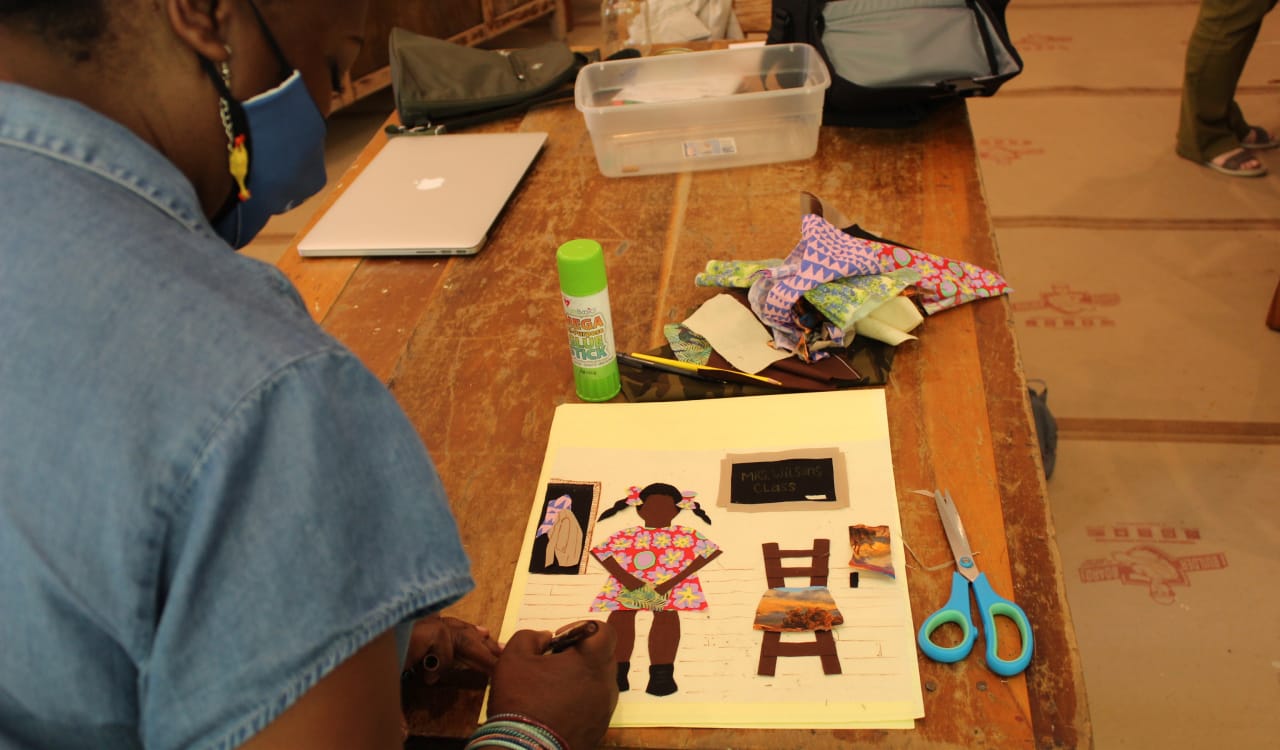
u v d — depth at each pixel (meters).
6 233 0.45
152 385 0.43
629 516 0.91
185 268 0.46
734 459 0.96
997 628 0.79
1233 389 2.26
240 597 0.44
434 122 1.67
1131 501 2.02
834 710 0.74
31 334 0.43
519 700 0.68
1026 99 3.54
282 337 0.45
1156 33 3.97
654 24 2.33
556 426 1.02
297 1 0.56
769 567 0.85
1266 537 1.93
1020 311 2.53
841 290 1.08
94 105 0.50
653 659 0.78
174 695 0.44
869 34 1.51
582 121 1.66
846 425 0.99
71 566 0.43
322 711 0.48
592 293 0.99
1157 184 3.00
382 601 0.48
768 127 1.49
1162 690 1.69
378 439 0.48
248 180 0.61
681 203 1.41
